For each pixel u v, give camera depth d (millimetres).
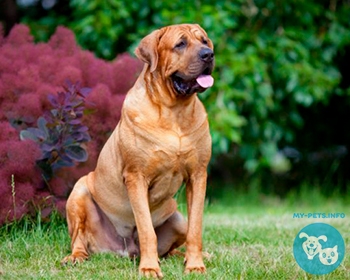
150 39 5566
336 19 11352
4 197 6785
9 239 6582
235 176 12688
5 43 8539
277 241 7027
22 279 5219
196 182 5691
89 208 6207
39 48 8344
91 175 6348
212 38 10289
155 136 5457
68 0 12586
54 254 6133
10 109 7469
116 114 7746
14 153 6859
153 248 5457
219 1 10672
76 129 7070
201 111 5676
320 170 12875
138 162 5516
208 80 5398
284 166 13055
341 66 12359
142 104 5547
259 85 10672
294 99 11320
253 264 5734
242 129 11227
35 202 7008
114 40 10922
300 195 12281
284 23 11281
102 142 7820
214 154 10773
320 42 11258
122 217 6066
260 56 10984
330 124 12664
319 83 10891
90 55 8344
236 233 7387
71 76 7793
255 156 11477
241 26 11250
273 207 11203
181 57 5402
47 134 7145
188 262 5582
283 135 11617
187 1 10641
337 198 12203
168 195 5855
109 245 6262
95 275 5352
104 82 8188
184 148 5520
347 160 12875
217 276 5289
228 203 11711
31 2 12930
